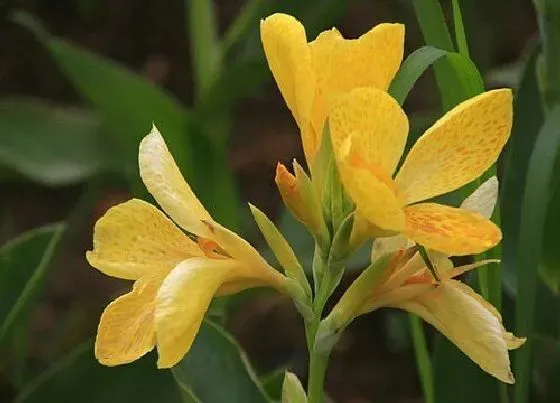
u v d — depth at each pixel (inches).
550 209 50.0
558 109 44.1
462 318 39.0
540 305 51.8
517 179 51.2
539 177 43.6
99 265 38.9
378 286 39.3
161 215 39.4
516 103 51.3
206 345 47.8
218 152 64.8
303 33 38.3
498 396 49.0
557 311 51.8
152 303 38.4
